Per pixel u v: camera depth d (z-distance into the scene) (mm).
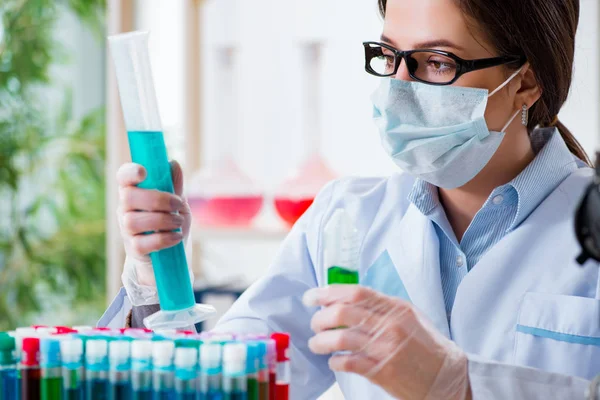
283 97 3199
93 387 1121
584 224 983
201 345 1104
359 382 1686
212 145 2988
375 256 1750
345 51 3131
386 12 1607
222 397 1097
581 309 1532
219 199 2814
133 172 1300
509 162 1654
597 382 1101
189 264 1471
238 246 3236
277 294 1732
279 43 3189
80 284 4113
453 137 1562
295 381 1696
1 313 4047
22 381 1133
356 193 1859
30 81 4004
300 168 2812
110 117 2803
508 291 1601
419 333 1232
